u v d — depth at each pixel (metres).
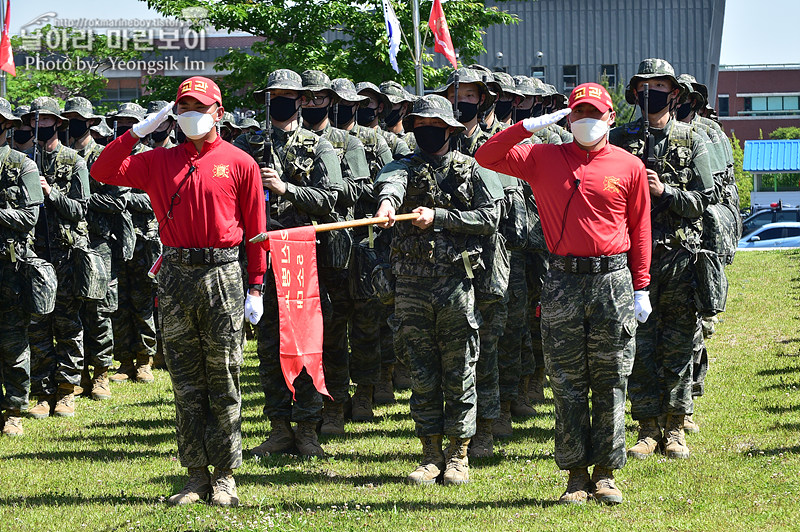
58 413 10.72
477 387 8.40
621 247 6.85
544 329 6.98
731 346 14.19
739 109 77.00
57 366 10.69
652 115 8.37
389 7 19.42
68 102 11.71
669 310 8.38
